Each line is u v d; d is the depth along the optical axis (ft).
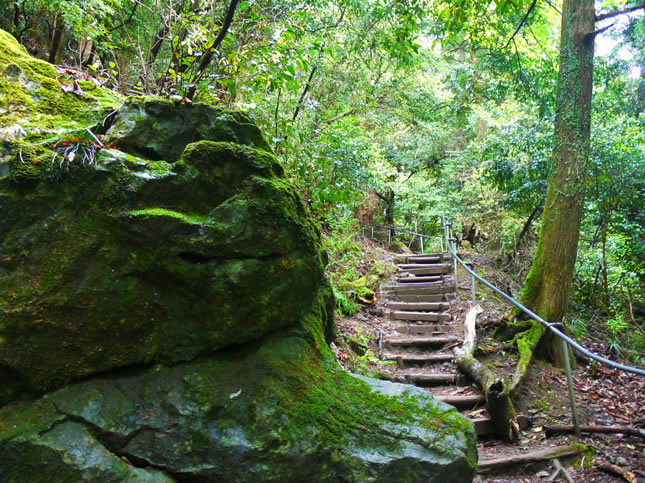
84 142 6.89
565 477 11.13
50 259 6.47
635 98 42.42
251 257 7.54
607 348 22.22
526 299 20.31
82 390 6.63
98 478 6.02
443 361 18.63
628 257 28.96
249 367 7.58
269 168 8.02
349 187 22.59
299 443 7.00
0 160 6.41
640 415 14.66
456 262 29.76
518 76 30.04
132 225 6.88
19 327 6.22
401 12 22.89
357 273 27.96
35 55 21.43
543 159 28.14
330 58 26.53
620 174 25.73
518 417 14.28
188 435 6.72
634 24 27.12
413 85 44.37
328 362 8.64
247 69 13.44
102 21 19.75
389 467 7.13
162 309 7.16
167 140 8.12
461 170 52.26
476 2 24.93
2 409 6.21
